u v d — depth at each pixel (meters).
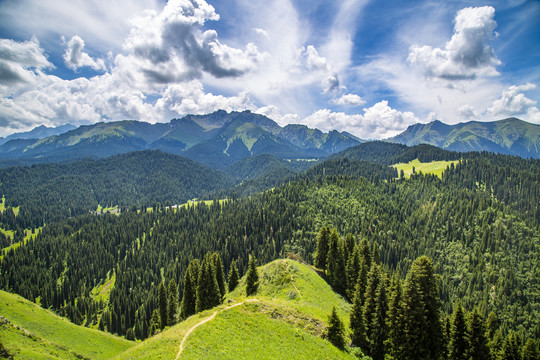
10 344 44.41
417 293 49.06
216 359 32.62
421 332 47.75
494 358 57.78
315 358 40.88
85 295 158.25
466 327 52.72
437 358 47.91
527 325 128.12
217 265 90.81
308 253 163.88
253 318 45.78
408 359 47.16
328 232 95.31
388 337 51.72
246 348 37.12
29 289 154.88
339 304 68.38
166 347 34.28
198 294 75.88
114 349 74.88
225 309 46.75
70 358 51.44
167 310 83.31
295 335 44.81
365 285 70.25
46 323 69.75
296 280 72.19
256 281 77.56
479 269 156.50
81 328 76.88
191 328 39.31
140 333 118.94
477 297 141.25
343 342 49.25
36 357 44.25
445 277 157.88
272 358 36.75
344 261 82.69
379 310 54.56
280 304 53.78
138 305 143.50
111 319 125.75
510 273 147.75
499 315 133.50
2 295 71.56
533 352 55.66
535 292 141.75
